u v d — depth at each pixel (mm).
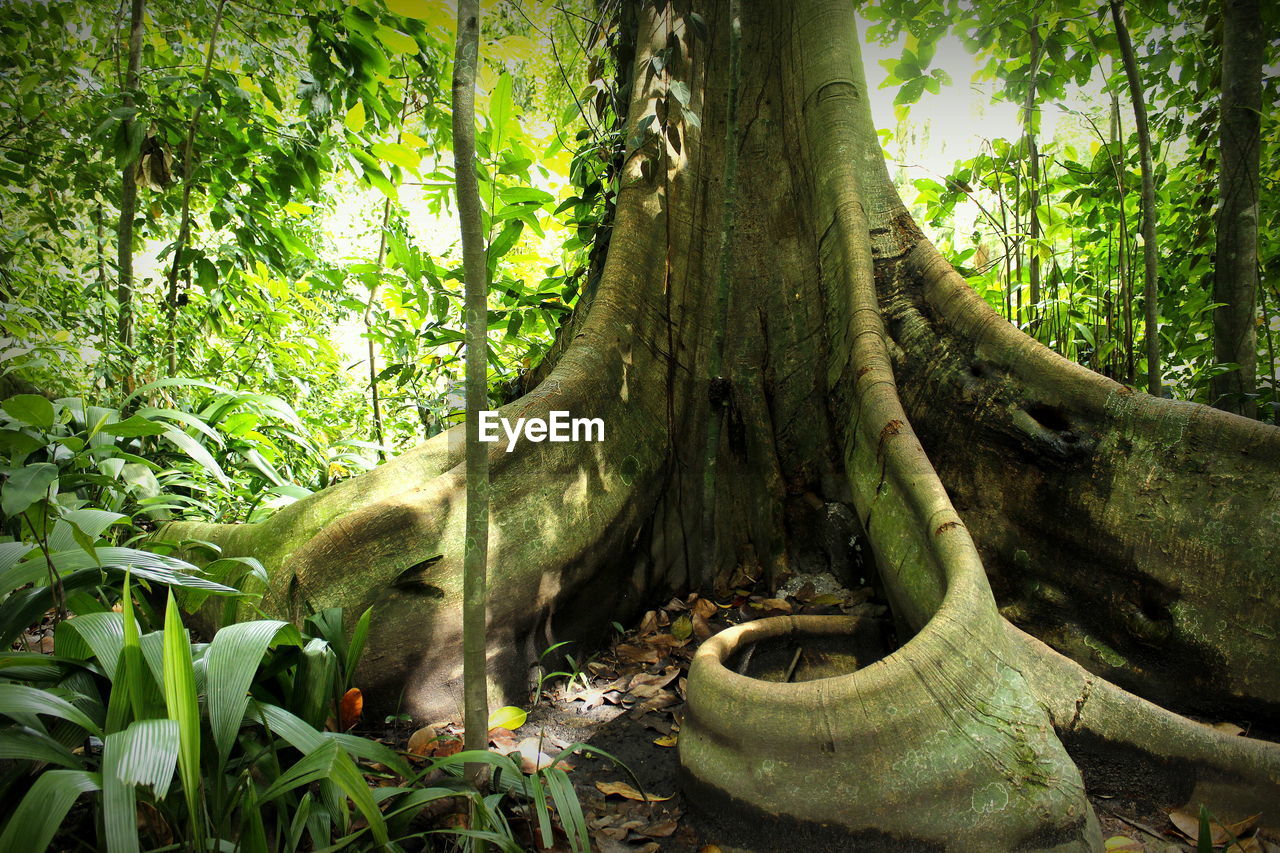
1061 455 2857
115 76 4867
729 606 3545
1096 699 2258
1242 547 2479
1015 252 4383
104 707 1792
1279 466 2514
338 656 2387
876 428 2896
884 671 1949
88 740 2000
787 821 1889
